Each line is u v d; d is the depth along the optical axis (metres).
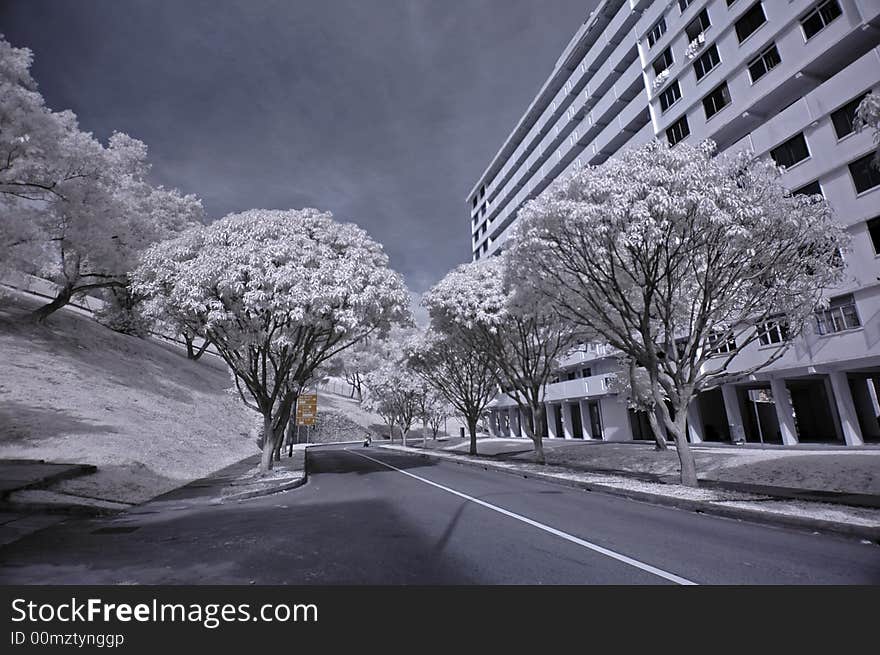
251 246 15.11
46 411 17.03
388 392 53.69
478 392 30.44
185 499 11.95
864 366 19.25
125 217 27.61
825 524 7.34
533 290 14.91
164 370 36.03
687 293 14.90
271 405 17.97
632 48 33.62
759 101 23.02
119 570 5.64
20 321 27.02
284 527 8.20
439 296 21.59
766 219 11.31
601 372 37.03
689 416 27.58
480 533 7.34
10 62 18.28
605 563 5.62
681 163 11.12
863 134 18.22
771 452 17.28
